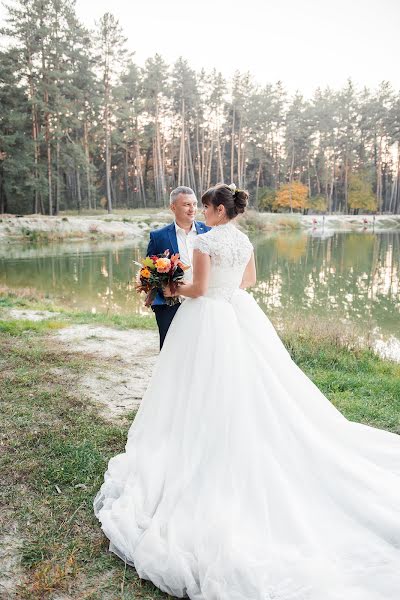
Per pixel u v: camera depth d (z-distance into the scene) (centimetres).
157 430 292
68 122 4006
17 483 312
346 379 544
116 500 277
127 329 774
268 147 6375
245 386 275
